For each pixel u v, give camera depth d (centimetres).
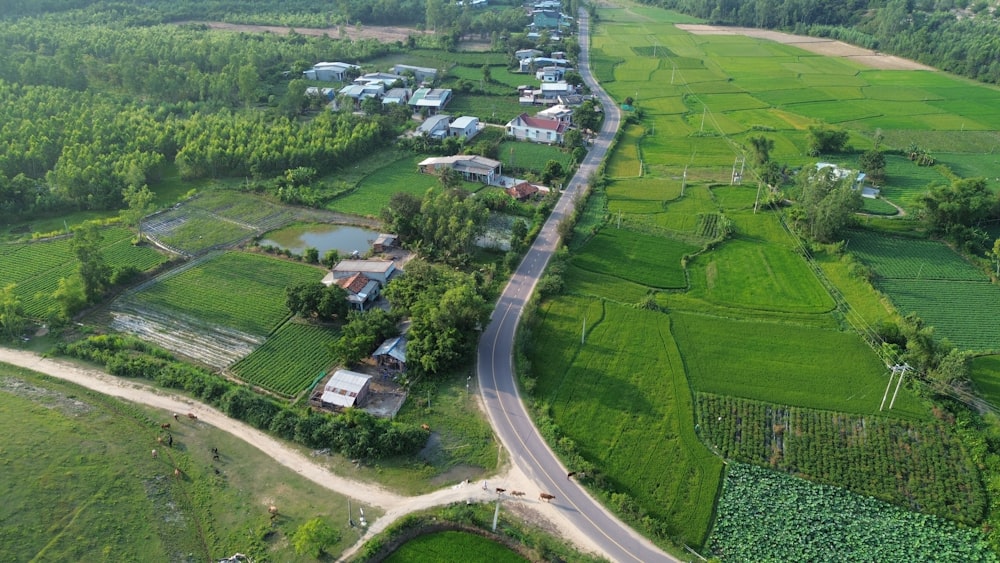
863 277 11538
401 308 10025
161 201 14350
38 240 12438
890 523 7106
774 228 13600
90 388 8725
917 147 17688
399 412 8419
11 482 7162
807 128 19600
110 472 7388
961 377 8844
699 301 11075
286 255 12212
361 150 16988
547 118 18938
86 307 10475
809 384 9081
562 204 14662
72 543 6556
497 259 12275
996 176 16325
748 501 7325
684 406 8675
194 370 8950
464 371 9212
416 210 13012
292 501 7150
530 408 8569
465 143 18025
